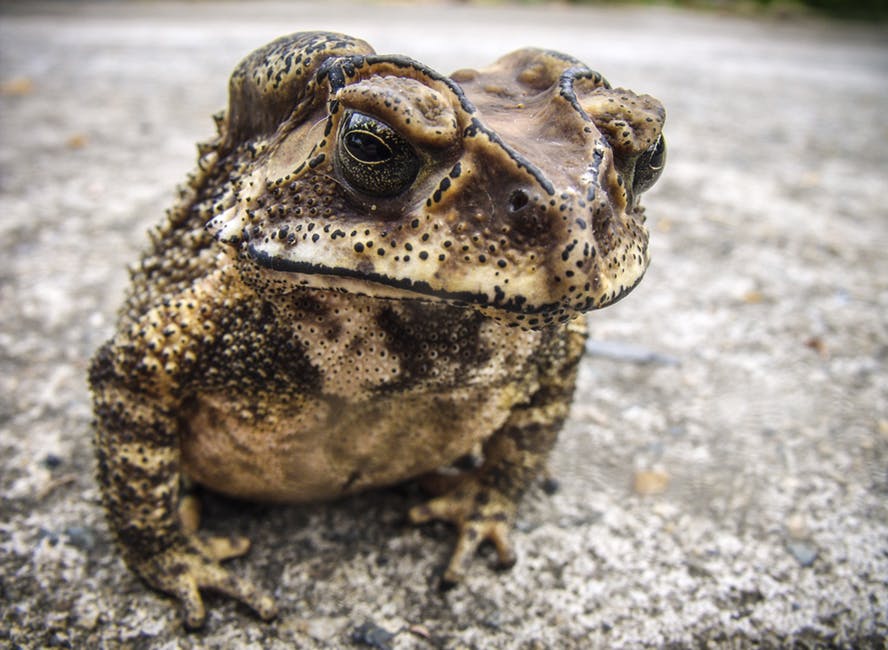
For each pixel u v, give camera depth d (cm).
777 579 11
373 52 8
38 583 10
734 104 35
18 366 15
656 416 14
